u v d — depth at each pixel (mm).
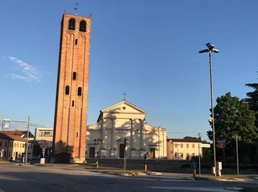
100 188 15406
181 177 26328
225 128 44562
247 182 22484
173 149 86250
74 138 58000
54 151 56562
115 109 70438
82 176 24188
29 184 16562
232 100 45469
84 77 61094
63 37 61344
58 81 60938
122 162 59875
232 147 46094
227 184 19891
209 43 27391
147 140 69938
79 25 62969
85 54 62156
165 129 70938
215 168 27266
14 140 91312
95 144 68125
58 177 21969
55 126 58219
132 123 69938
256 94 51438
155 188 15977
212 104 27328
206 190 15469
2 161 60719
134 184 18188
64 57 60656
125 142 35031
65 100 59031
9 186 15391
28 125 54250
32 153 107812
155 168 43969
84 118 59438
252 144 47250
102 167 43875
